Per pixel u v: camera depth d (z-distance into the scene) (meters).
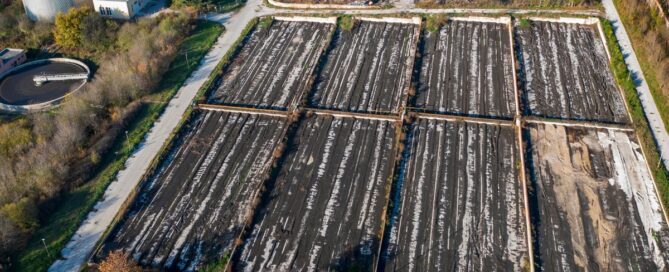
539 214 26.69
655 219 26.42
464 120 32.91
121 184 29.11
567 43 40.84
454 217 26.70
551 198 27.56
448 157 30.25
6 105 36.25
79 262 24.91
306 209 27.36
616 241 25.38
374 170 29.58
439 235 25.83
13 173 29.64
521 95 34.91
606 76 37.06
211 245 25.69
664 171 28.58
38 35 43.78
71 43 42.75
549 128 32.25
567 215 26.64
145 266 24.75
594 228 25.98
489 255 24.88
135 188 28.53
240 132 32.69
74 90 37.88
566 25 43.19
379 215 26.92
